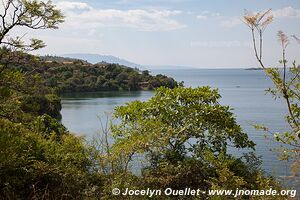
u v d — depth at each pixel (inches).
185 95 344.8
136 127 333.1
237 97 3201.3
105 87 4382.4
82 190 278.7
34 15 247.6
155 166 297.3
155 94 362.6
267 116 1791.3
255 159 331.9
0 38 240.4
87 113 2223.2
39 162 273.4
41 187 278.5
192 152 327.3
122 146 276.5
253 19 146.9
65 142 326.0
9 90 242.7
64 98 3420.3
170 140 320.5
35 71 270.7
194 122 326.3
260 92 3887.8
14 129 265.6
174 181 277.4
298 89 156.6
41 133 353.4
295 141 164.2
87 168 300.8
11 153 243.0
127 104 361.4
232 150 701.9
